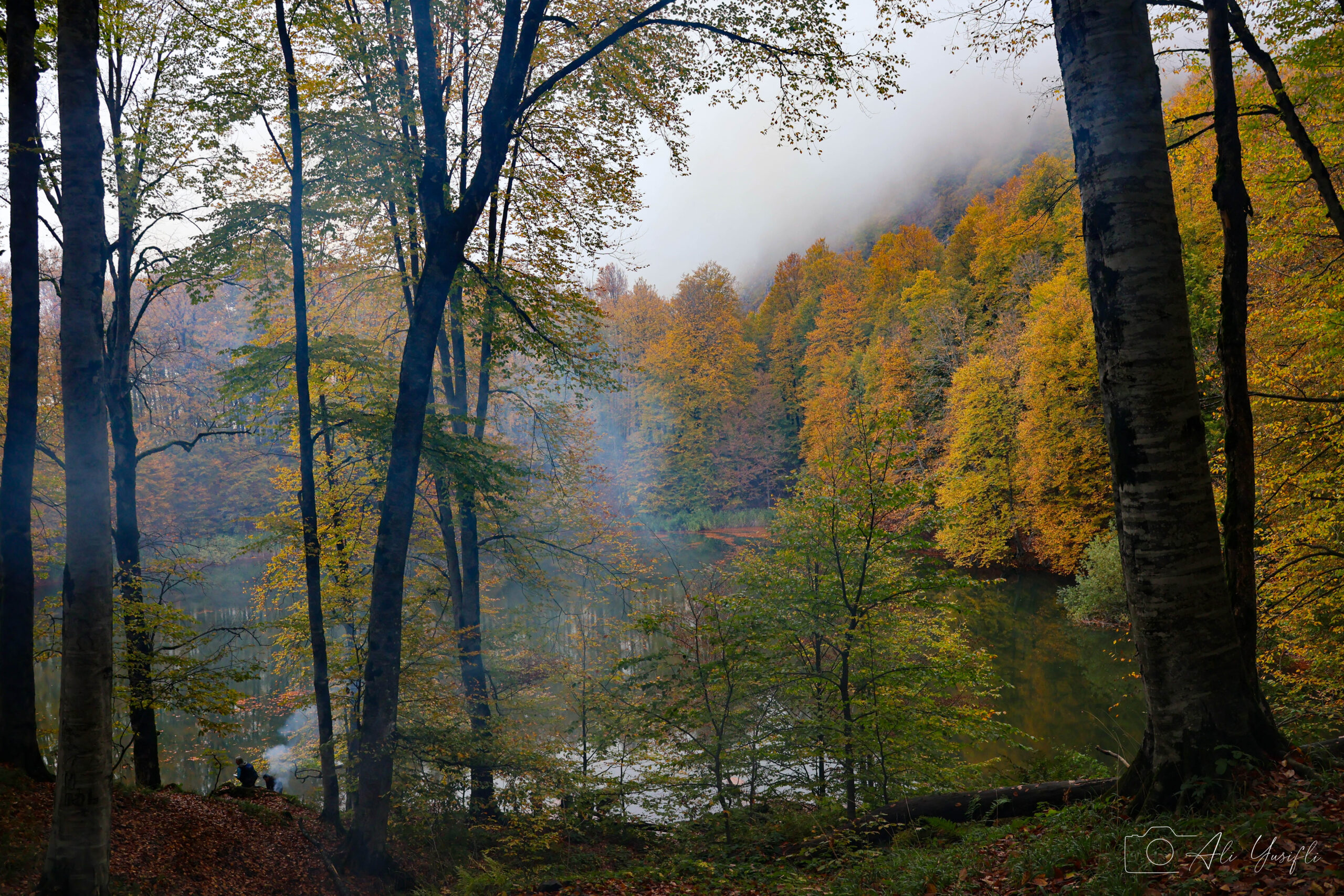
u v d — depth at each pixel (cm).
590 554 1669
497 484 1227
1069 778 1091
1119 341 497
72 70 616
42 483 1405
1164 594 489
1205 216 1748
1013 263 5178
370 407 1319
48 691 2127
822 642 1151
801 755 977
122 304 1253
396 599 902
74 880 592
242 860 855
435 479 1320
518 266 1430
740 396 6675
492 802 1158
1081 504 2986
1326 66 1049
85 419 613
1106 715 1744
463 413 1475
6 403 1312
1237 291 745
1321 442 1244
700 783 983
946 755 1043
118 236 1249
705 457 5891
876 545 1119
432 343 906
